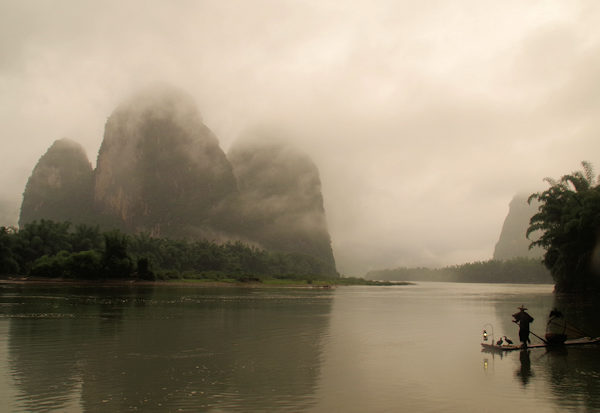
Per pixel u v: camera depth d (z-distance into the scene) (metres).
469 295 71.62
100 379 12.20
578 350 17.17
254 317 29.69
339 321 27.75
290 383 11.92
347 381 12.20
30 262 110.12
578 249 60.72
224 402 10.18
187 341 18.91
